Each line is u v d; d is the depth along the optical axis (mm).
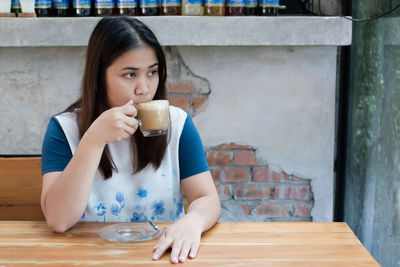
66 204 1081
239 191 2154
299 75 2051
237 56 2035
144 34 1167
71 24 1887
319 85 2059
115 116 1084
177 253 949
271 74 2051
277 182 2148
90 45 1217
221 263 919
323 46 2023
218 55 2033
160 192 1359
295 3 2191
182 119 1386
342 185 2252
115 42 1146
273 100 2072
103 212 1328
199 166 1356
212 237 1058
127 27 1161
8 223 1147
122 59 1147
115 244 1015
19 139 2082
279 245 1009
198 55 2033
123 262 925
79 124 1286
